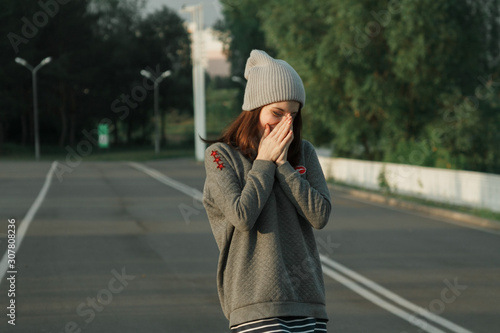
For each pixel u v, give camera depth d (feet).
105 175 106.22
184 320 20.33
